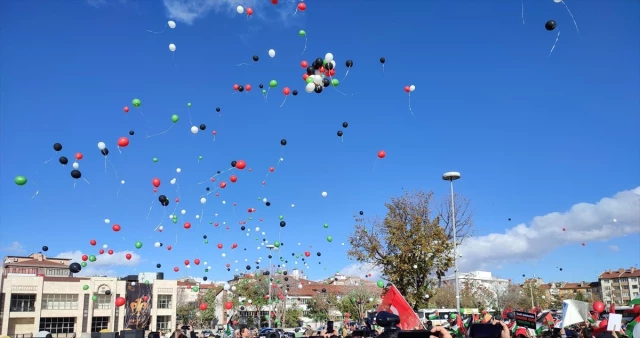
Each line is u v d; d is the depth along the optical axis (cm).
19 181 1315
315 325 7069
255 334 1691
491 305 8081
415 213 3206
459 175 2795
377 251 3172
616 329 1032
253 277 6756
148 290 6938
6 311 5825
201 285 10012
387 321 462
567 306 1357
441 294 7144
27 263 7419
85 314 6331
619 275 13012
